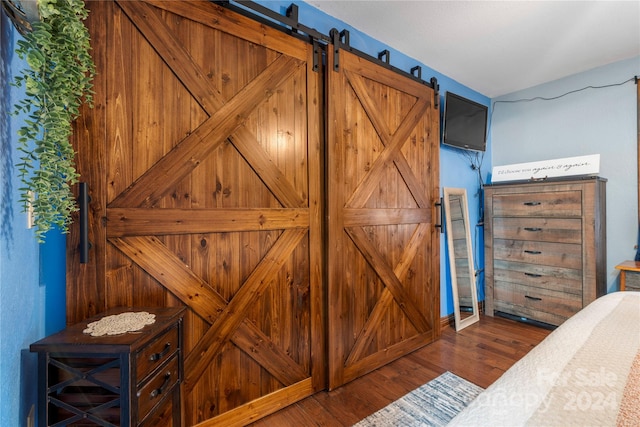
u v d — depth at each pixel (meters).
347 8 2.01
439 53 2.60
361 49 2.28
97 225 1.24
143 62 1.34
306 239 1.85
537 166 3.04
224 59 1.54
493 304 3.21
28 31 0.78
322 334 1.91
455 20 2.14
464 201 3.12
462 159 3.23
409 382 1.98
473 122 3.12
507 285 3.10
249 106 1.62
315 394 1.86
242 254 1.61
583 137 2.96
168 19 1.40
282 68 1.75
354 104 2.06
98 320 1.08
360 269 2.09
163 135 1.39
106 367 0.89
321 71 1.93
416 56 2.64
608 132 2.81
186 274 1.44
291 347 1.78
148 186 1.35
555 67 2.86
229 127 1.56
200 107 1.47
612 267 2.78
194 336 1.46
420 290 2.52
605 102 2.82
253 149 1.64
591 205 2.56
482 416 0.63
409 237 2.45
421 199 2.54
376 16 2.09
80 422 0.92
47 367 0.89
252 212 1.63
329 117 1.91
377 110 2.20
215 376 1.51
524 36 2.34
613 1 1.92
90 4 1.24
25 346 0.95
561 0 1.92
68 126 0.91
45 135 0.84
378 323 2.19
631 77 2.68
